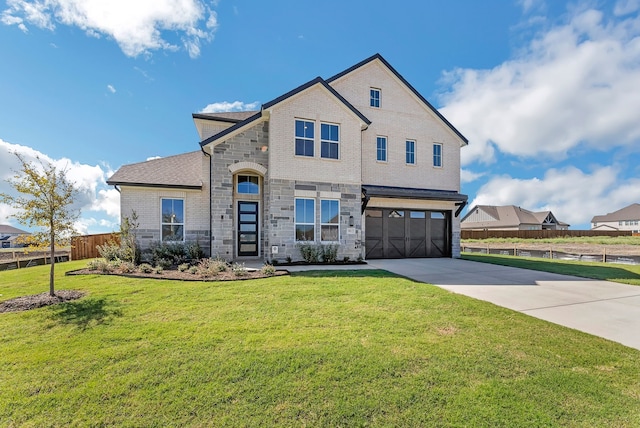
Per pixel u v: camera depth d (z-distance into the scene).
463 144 16.55
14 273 9.98
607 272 10.46
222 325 4.86
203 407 2.82
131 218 11.93
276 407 2.83
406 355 3.87
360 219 13.12
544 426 2.62
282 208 11.94
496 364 3.69
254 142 12.48
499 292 7.40
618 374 3.51
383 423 2.64
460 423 2.65
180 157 15.53
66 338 4.36
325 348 4.04
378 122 14.82
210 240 12.34
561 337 4.56
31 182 6.47
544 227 59.50
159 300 6.28
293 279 8.43
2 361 3.67
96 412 2.75
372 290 7.21
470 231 38.03
